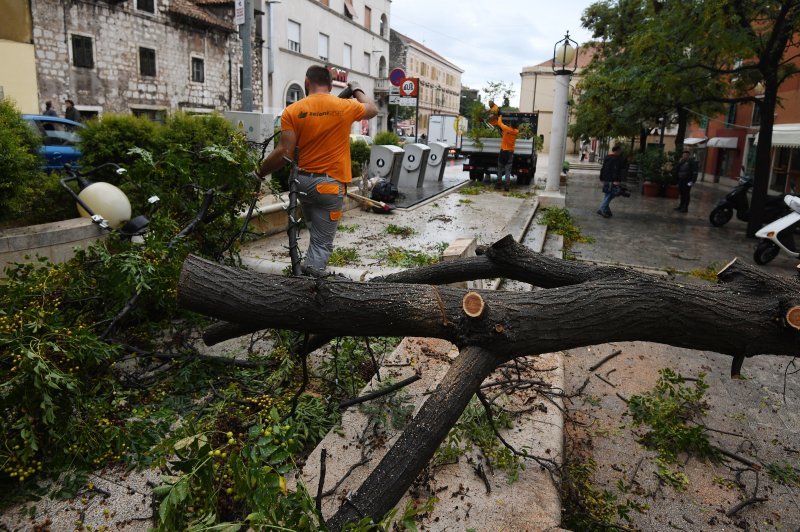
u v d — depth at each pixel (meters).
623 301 2.67
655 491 3.41
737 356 2.87
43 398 2.89
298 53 32.22
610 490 3.40
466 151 18.72
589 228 12.72
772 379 5.10
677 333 2.76
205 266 2.61
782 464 3.77
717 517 3.22
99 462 3.05
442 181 17.94
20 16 17.61
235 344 4.61
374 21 42.34
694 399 4.40
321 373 4.14
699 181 30.67
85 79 19.77
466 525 2.65
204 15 24.70
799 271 3.16
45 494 2.84
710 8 10.34
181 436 2.33
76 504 2.78
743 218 13.25
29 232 5.59
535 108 61.59
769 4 10.38
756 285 2.91
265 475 1.90
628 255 9.99
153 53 22.44
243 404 3.55
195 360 3.94
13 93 17.59
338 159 4.87
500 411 3.62
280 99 31.33
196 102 24.88
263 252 7.41
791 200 9.61
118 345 3.60
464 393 2.39
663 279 2.87
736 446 3.97
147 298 4.27
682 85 12.78
